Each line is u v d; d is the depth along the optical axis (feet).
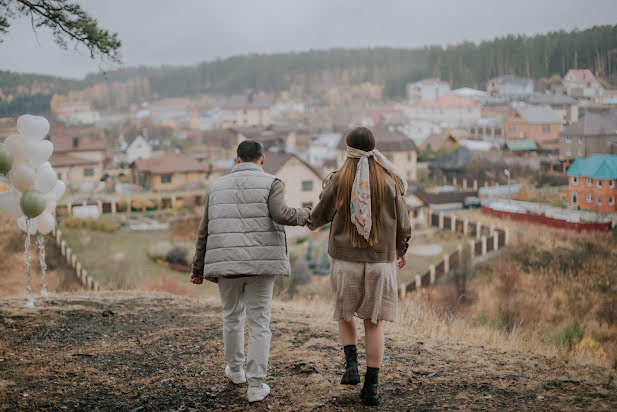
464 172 185.57
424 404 11.27
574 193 121.70
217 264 11.19
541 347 17.98
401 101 564.71
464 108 270.05
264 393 11.71
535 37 225.76
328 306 25.67
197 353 15.40
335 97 618.85
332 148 272.72
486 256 97.86
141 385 12.84
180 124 510.58
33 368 13.96
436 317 22.08
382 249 10.91
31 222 22.81
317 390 12.21
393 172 11.19
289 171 145.18
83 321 19.21
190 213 154.51
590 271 83.66
